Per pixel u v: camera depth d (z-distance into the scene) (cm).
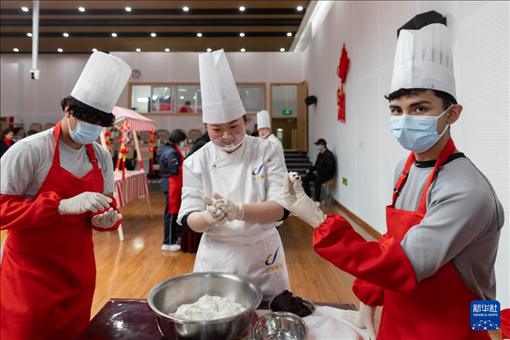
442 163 69
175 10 730
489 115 192
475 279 68
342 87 531
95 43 945
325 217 71
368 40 409
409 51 68
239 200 109
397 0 321
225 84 102
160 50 1007
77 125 101
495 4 188
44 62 1052
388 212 80
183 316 80
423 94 66
